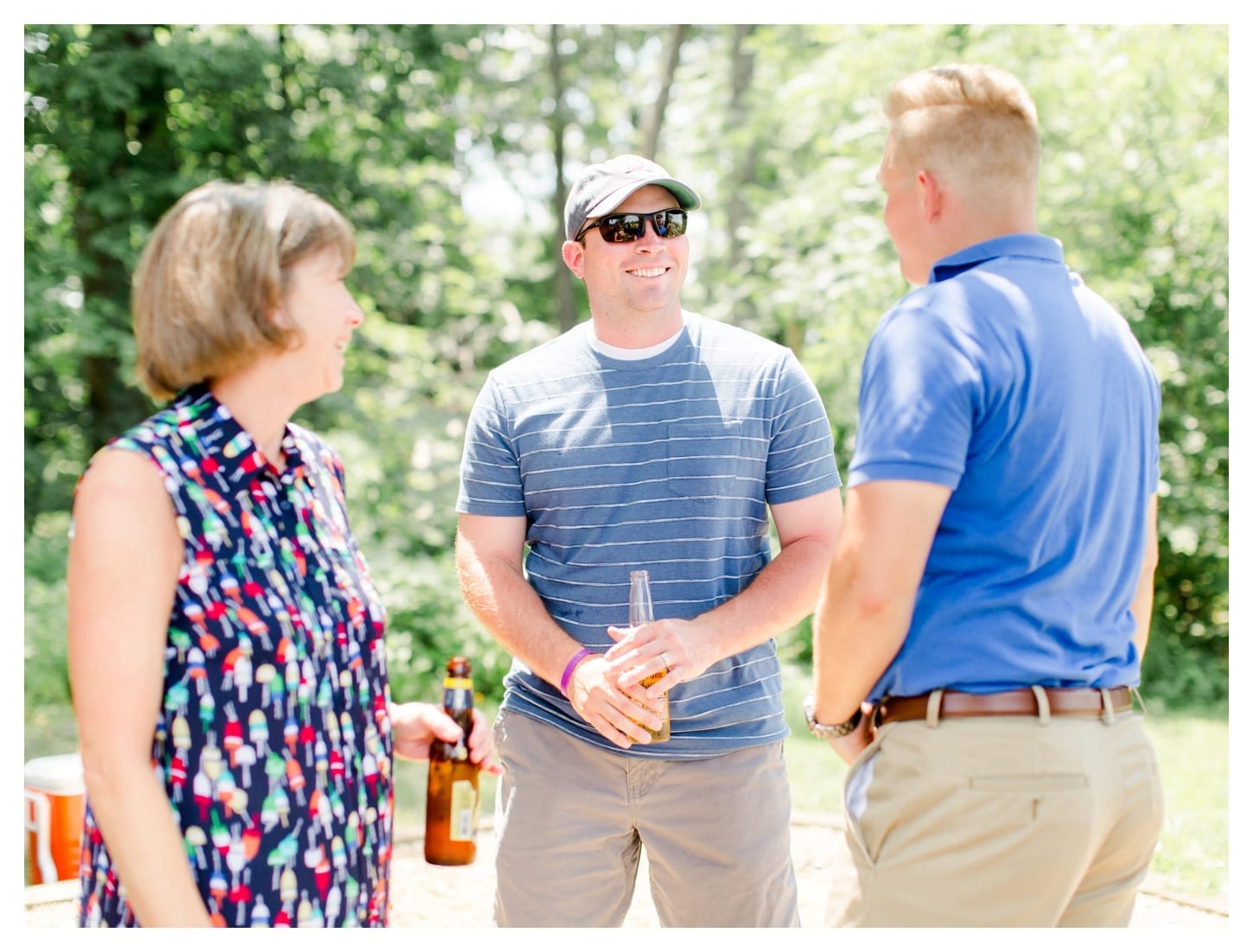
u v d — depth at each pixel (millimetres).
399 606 9023
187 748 1666
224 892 1663
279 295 1726
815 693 2020
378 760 1882
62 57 9891
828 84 9414
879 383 1857
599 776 2629
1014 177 1953
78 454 10797
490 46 13586
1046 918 1857
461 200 14203
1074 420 1842
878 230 9000
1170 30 8352
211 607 1686
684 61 15523
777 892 2656
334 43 11578
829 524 2721
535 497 2709
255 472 1761
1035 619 1848
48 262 10039
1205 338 9570
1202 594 10242
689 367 2684
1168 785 6324
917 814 1882
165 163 10711
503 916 2734
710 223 14445
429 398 12523
